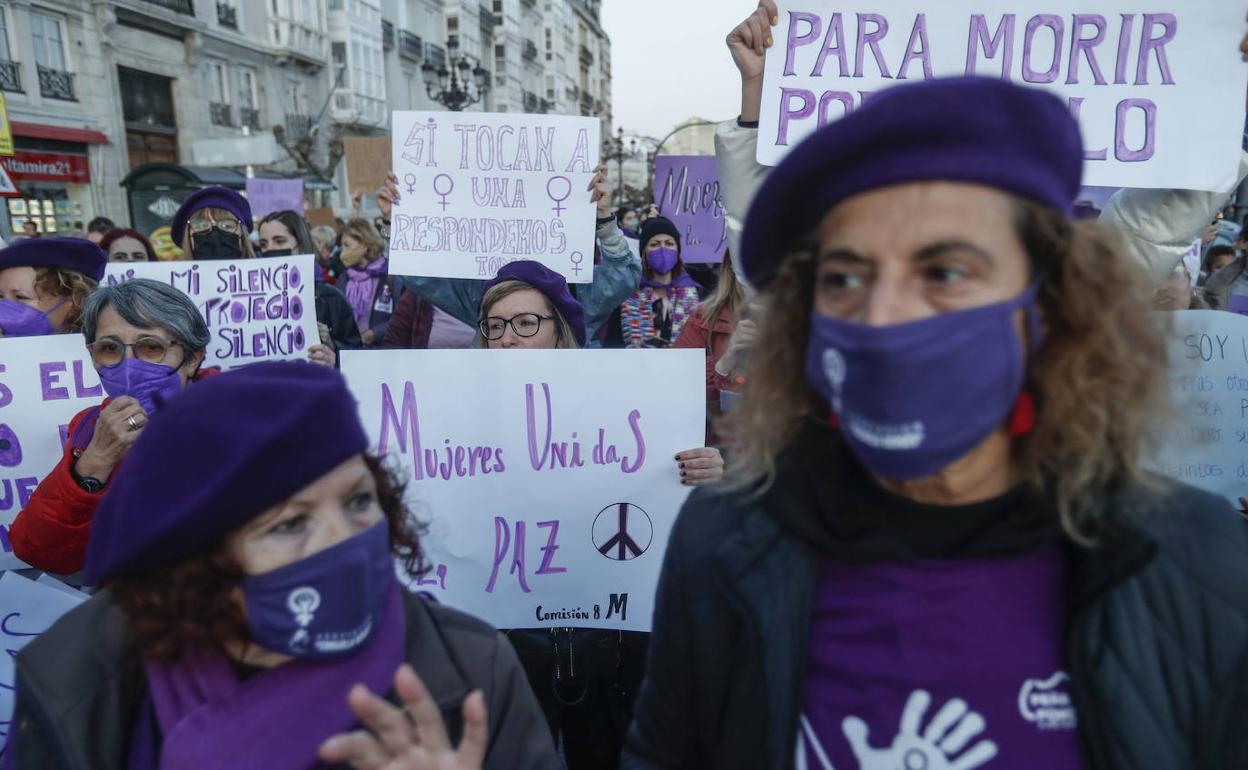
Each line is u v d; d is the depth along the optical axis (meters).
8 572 1.88
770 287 1.11
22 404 2.25
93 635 1.11
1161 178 1.93
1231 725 0.91
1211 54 1.92
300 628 1.02
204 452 0.98
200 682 1.04
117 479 1.04
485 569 2.09
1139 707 0.91
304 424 1.00
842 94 2.08
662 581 1.21
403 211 3.71
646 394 2.10
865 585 1.02
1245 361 2.07
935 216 0.88
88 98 20.41
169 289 2.14
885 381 0.90
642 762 1.23
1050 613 0.98
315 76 32.50
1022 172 0.85
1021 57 2.02
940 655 0.96
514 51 61.50
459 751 0.95
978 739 0.94
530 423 2.09
